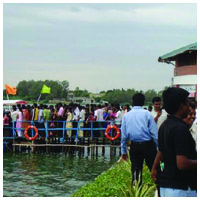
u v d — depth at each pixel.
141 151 9.99
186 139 5.71
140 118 9.98
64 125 26.09
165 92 6.05
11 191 15.49
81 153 26.58
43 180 17.70
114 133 25.30
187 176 5.77
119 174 13.25
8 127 27.08
